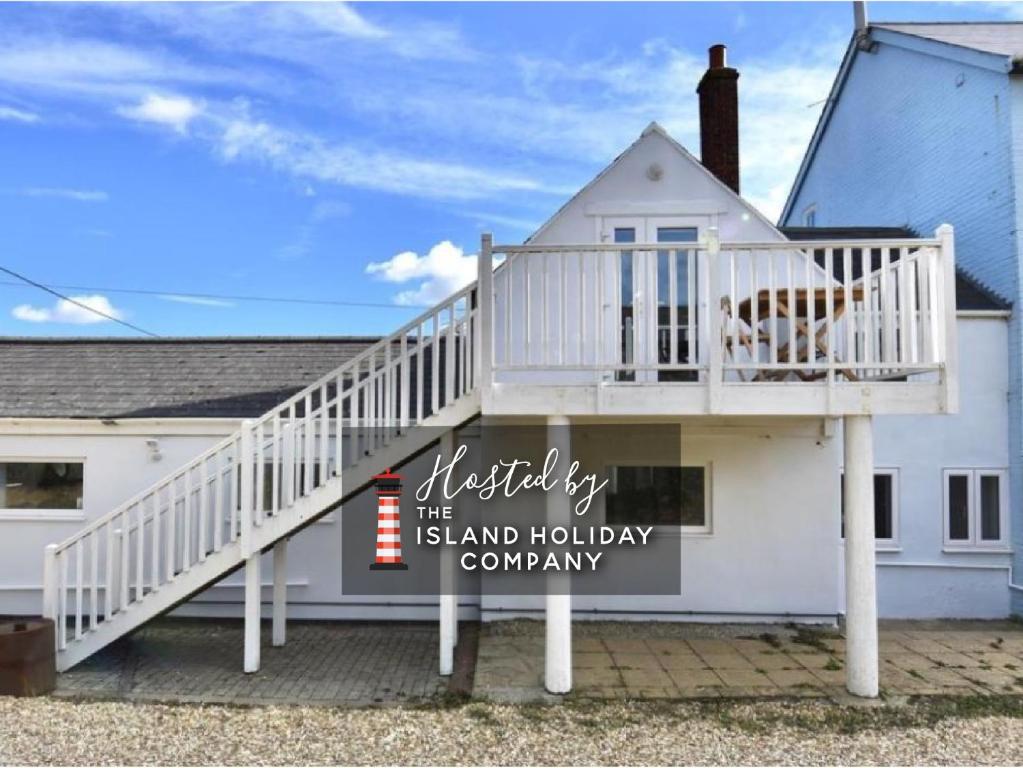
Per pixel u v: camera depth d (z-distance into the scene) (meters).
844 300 6.08
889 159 11.33
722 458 7.87
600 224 7.68
